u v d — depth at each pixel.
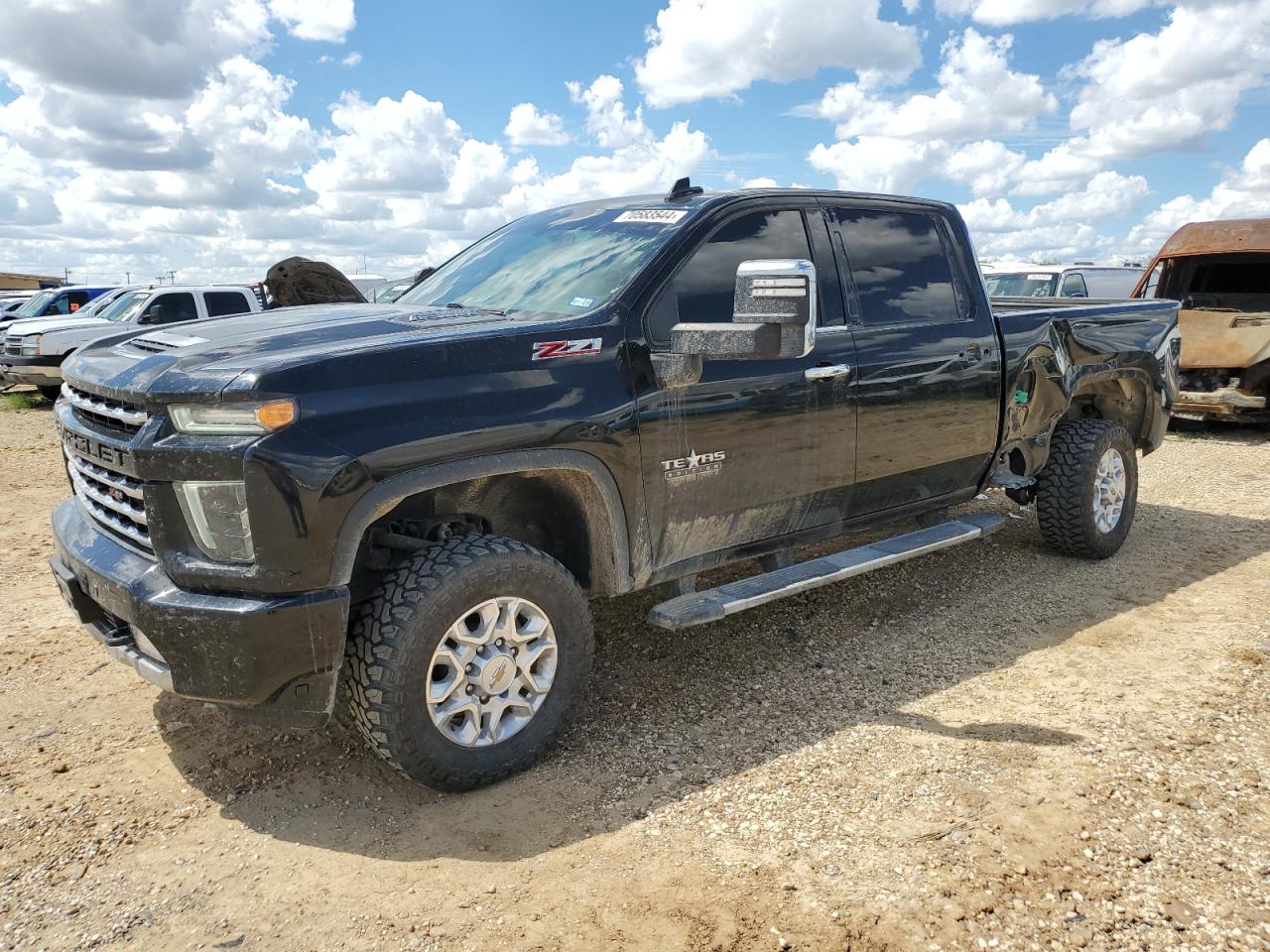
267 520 2.60
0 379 14.95
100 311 15.58
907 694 3.80
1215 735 3.35
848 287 4.18
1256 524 6.43
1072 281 13.77
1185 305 11.63
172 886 2.61
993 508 6.84
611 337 3.31
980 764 3.17
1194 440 10.08
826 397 3.93
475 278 4.13
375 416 2.75
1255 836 2.74
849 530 4.36
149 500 2.74
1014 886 2.52
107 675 4.04
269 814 2.97
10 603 4.99
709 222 3.71
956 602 4.91
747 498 3.76
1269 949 2.29
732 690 3.87
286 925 2.43
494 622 3.04
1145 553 5.73
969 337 4.62
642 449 3.35
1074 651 4.22
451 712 2.95
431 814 2.95
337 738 3.46
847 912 2.42
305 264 9.06
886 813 2.88
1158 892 2.50
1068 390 5.16
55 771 3.24
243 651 2.63
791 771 3.17
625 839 2.79
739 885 2.55
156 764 3.29
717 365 3.59
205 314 13.95
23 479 8.51
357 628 2.89
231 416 2.64
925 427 4.42
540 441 3.06
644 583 3.54
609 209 4.13
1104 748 3.25
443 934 2.38
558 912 2.45
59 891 2.59
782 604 4.89
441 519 3.28
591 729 3.52
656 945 2.31
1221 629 4.42
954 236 4.76
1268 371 9.73
